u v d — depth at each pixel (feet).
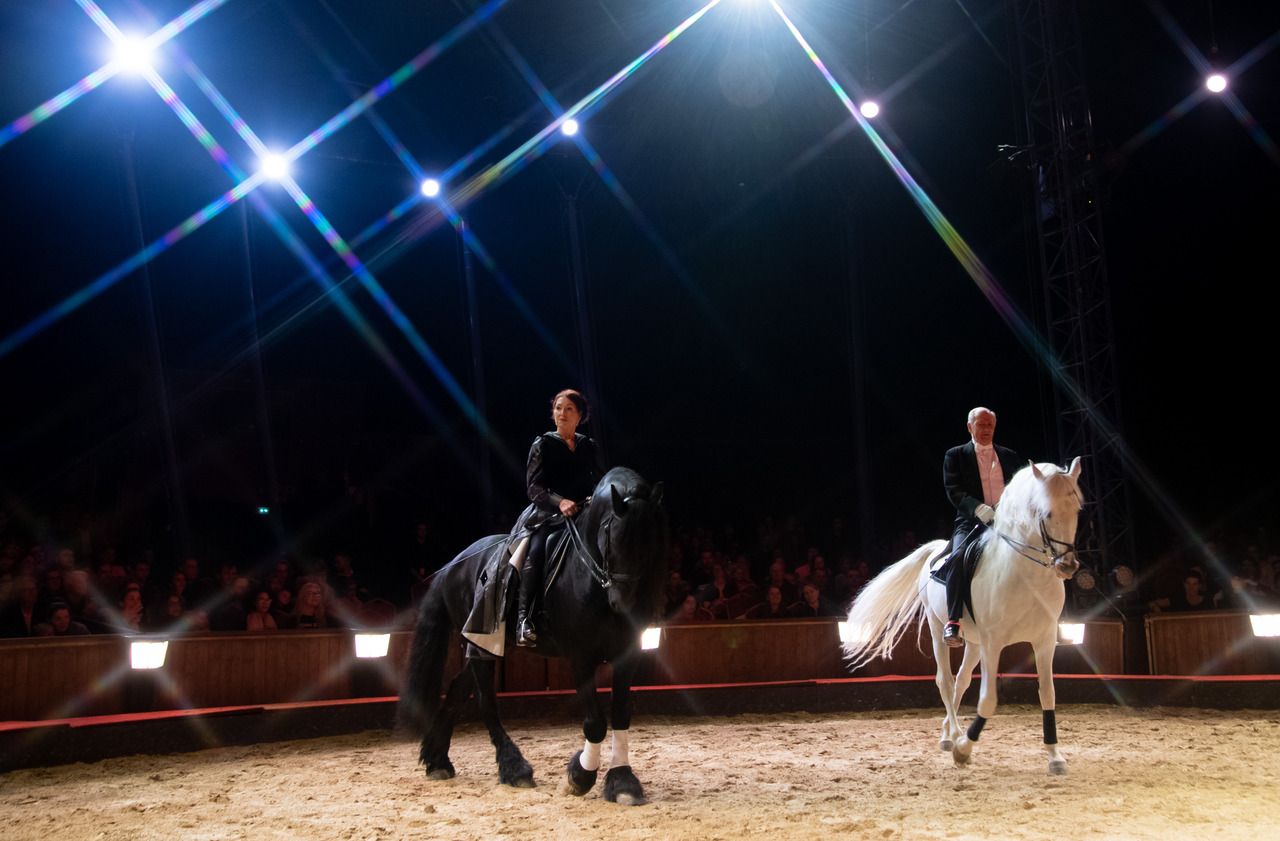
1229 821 17.54
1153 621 38.65
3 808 21.34
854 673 40.83
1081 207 44.06
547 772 24.41
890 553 58.29
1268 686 34.88
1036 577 21.76
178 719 28.60
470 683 24.18
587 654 20.75
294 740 30.76
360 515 56.49
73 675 29.55
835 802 20.12
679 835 17.30
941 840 16.55
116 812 20.47
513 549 22.25
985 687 23.12
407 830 18.29
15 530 46.01
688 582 49.14
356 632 34.65
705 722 34.91
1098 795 20.10
